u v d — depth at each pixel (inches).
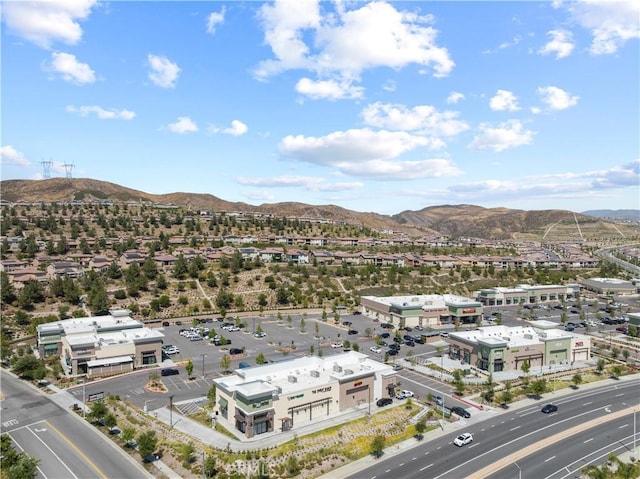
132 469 2642.7
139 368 4461.1
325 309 7199.8
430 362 4751.5
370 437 3056.1
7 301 6067.9
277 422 3139.8
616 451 2908.5
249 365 4436.5
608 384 4148.6
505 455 2847.0
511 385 4084.6
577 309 7628.0
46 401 3639.3
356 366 3875.5
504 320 6820.9
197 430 3112.7
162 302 6594.5
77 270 7347.4
